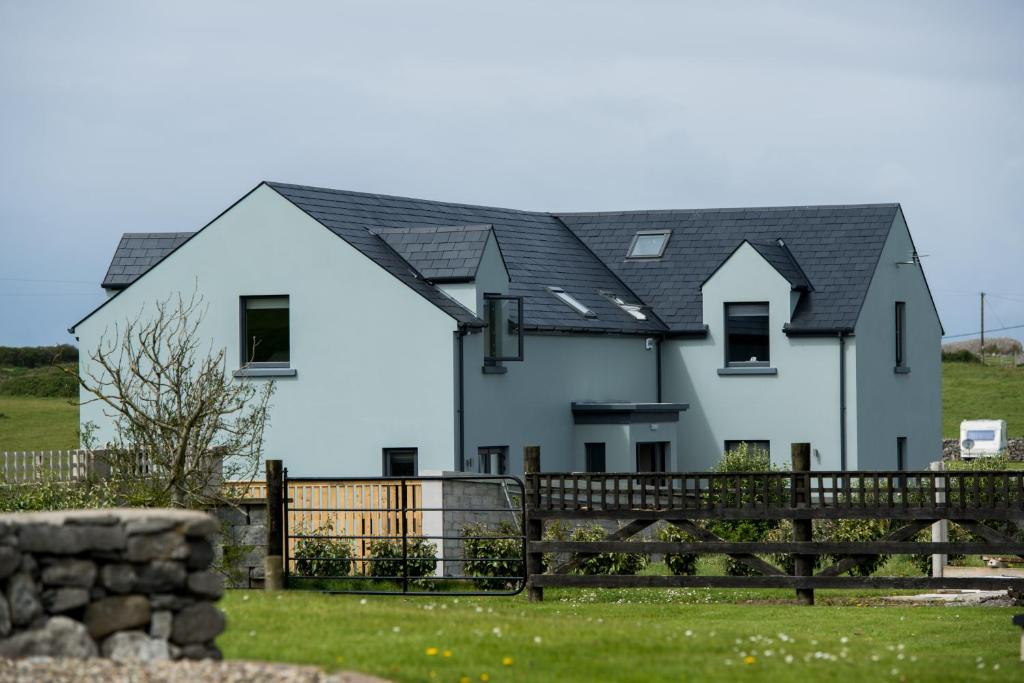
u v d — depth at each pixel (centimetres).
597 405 5353
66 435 8031
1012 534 3984
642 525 3192
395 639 2042
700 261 6178
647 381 5844
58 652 1753
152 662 1753
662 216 6481
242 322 4941
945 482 3088
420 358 4709
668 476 3180
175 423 3447
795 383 5722
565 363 5344
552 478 3212
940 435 6619
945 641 2475
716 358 5841
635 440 5397
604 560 3741
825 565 3803
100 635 1777
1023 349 16212
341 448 4816
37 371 10481
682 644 2122
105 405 4991
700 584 3128
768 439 5762
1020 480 3036
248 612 2275
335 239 4819
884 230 6050
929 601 3228
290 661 1856
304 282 4859
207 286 4972
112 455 3631
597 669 1897
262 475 4850
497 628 2175
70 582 1772
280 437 4891
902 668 2011
